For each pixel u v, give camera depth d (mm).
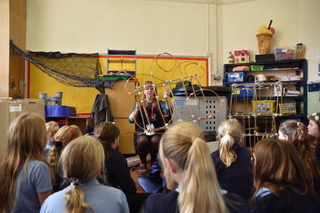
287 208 982
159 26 4922
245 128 4172
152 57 4852
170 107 2670
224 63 5062
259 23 4953
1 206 1159
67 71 4559
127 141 4102
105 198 1011
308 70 4668
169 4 4953
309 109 4609
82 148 1040
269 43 4746
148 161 3197
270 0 4918
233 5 5059
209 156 819
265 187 1060
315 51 4594
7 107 3195
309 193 1045
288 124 1722
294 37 4805
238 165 1470
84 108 4684
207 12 5035
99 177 1382
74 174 1019
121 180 1603
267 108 4336
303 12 4719
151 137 2766
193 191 770
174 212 811
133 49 4836
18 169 1197
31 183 1194
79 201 941
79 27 4711
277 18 4887
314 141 2311
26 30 4559
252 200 1127
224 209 787
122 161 1638
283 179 1042
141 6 4883
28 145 1236
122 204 1061
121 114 4086
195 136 882
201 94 2387
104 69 4703
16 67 4273
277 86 4098
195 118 2184
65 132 1745
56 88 4629
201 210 757
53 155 1583
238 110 4844
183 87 2355
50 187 1240
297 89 4812
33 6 4590
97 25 4762
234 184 1426
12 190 1168
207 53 5000
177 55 4918
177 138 875
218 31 5078
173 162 871
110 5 4801
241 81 4750
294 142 1635
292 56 4672
